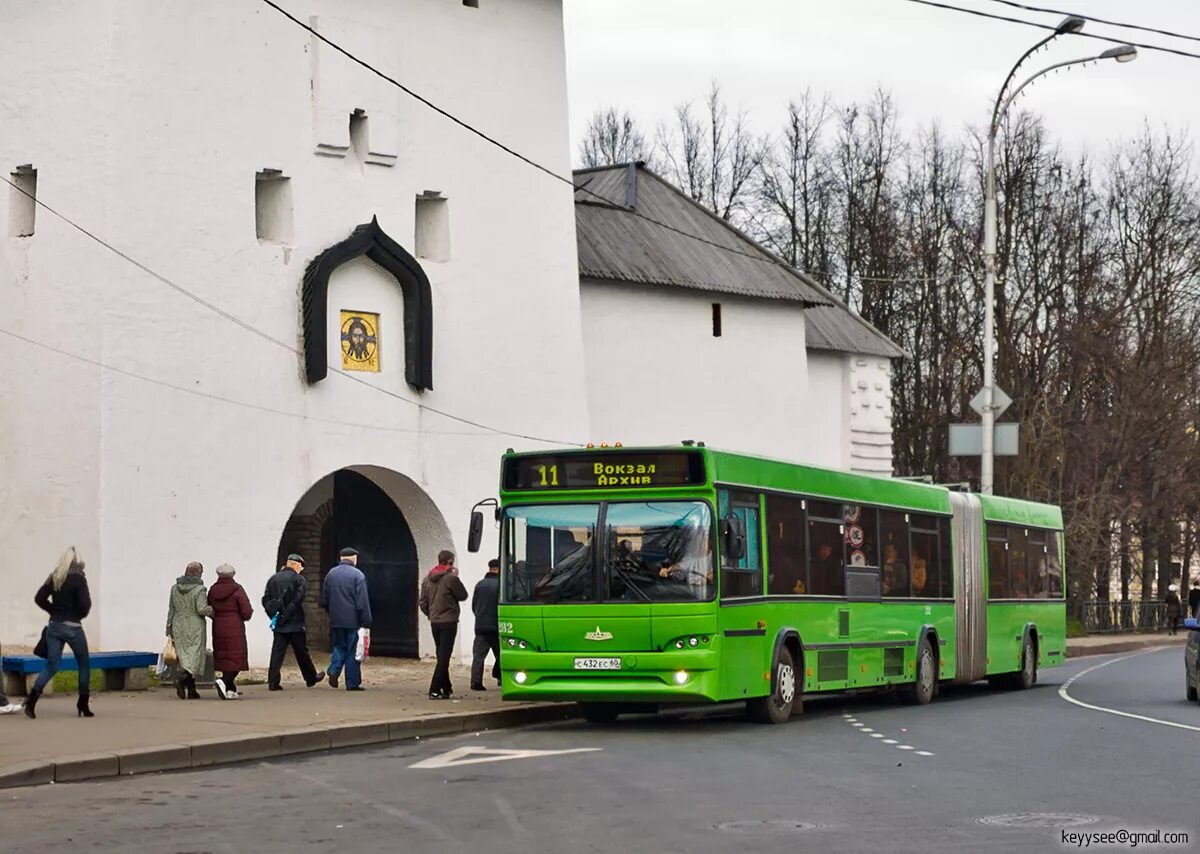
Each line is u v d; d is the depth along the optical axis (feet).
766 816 41.52
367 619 80.33
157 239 84.53
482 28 101.04
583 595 65.87
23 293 85.76
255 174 89.25
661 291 122.01
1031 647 104.01
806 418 134.31
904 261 209.26
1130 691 97.71
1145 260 205.57
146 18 84.64
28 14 86.79
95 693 76.02
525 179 103.19
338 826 40.40
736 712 78.74
